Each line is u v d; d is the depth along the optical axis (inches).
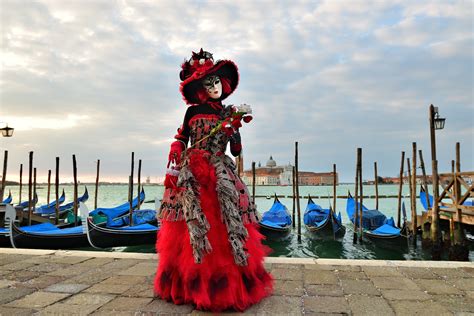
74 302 108.0
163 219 109.0
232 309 98.8
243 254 98.2
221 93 114.7
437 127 433.7
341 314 98.2
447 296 113.6
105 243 419.5
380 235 485.7
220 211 101.7
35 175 764.0
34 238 397.1
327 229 534.6
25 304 106.7
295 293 115.2
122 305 104.4
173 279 104.7
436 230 427.5
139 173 690.2
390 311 100.7
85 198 900.6
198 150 108.3
